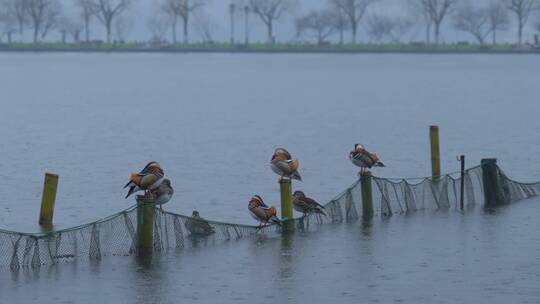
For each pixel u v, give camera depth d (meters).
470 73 178.50
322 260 28.61
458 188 37.00
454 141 65.69
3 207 40.28
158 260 28.56
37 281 26.55
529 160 54.94
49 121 82.81
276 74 174.38
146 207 29.00
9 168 52.00
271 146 62.94
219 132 72.56
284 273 27.31
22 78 159.00
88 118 86.12
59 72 179.12
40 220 35.12
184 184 46.16
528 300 24.88
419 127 76.94
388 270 27.53
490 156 57.12
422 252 29.47
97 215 38.94
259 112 93.00
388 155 57.59
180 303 24.80
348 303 24.75
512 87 136.38
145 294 25.47
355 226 33.00
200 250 29.75
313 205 32.69
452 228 32.69
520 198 38.09
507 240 30.97
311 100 111.19
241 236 31.48
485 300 24.91
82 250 28.89
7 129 74.88
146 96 118.25
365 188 34.34
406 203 35.56
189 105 102.94
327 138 68.25
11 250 28.09
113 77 163.62
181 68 199.25
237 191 44.16
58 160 55.59
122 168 52.38
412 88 134.88
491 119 84.19
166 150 60.69
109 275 27.09
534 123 79.56
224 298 25.17
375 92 126.19
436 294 25.39
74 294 25.48
